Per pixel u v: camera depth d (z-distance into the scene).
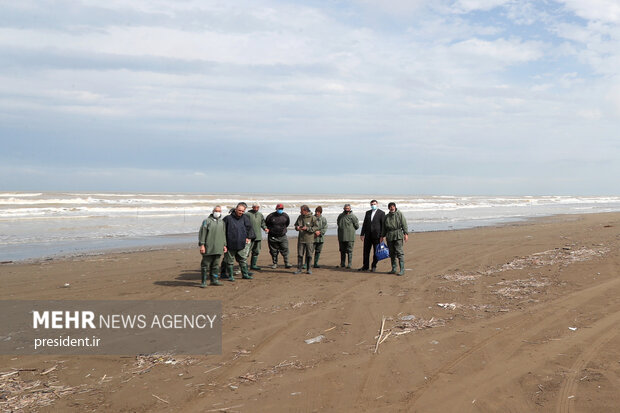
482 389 4.38
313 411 4.01
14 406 4.18
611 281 8.73
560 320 6.48
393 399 4.22
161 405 4.18
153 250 16.59
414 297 8.44
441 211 46.28
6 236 20.58
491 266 11.43
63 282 10.32
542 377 4.58
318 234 12.33
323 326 6.66
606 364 4.80
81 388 4.57
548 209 53.69
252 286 9.82
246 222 10.58
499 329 6.21
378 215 11.48
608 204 76.56
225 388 4.53
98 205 43.78
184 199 63.78
